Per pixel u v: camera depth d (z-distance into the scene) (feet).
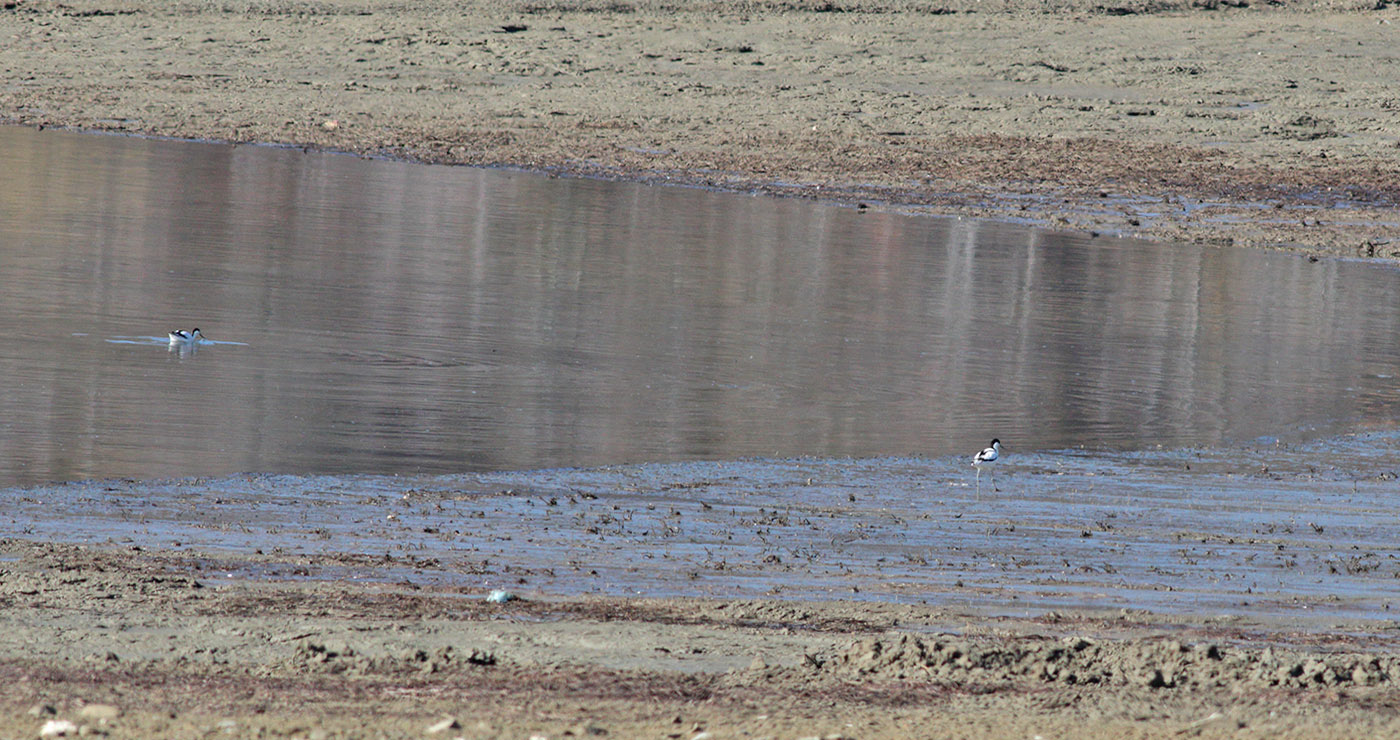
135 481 110.52
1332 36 464.65
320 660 71.36
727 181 310.65
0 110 366.22
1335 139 367.66
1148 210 291.79
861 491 115.65
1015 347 173.68
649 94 402.52
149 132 350.23
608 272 212.02
